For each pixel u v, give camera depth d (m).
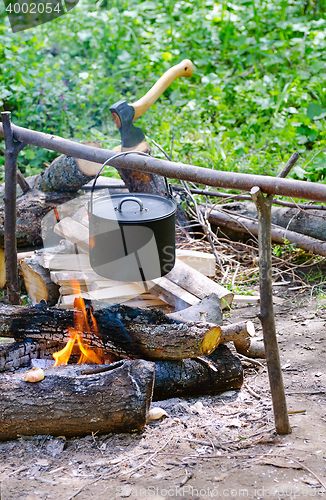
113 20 7.75
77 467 2.00
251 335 2.51
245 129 5.80
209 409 2.39
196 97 6.47
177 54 7.05
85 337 2.45
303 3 8.22
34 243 3.76
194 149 5.20
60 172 3.65
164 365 2.45
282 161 4.96
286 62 7.11
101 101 6.51
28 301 3.55
